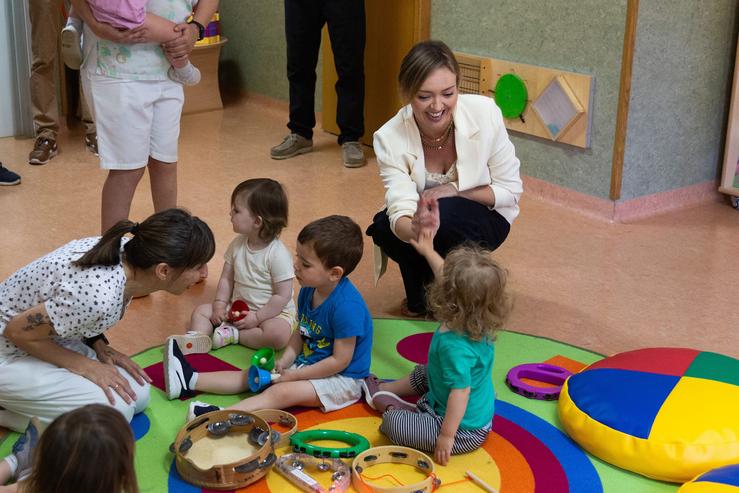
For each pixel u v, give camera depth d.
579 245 3.47
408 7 4.31
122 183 2.90
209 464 2.06
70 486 1.41
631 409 2.10
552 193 3.93
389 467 2.08
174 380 2.34
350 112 4.46
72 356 2.15
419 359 2.59
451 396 2.04
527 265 3.28
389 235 2.75
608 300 3.00
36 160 4.37
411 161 2.68
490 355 2.09
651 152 3.72
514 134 4.05
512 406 2.33
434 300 2.07
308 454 2.09
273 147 4.74
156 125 2.93
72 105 5.12
